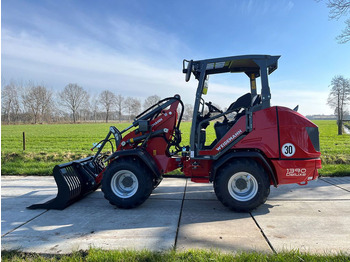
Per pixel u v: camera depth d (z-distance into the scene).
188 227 3.67
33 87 74.81
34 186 6.16
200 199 5.07
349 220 3.89
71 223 3.86
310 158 4.30
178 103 5.09
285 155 4.23
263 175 4.18
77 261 2.71
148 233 3.47
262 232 3.49
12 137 22.86
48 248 3.06
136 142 5.02
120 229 3.62
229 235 3.40
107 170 4.57
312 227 3.64
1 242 3.23
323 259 2.65
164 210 4.43
